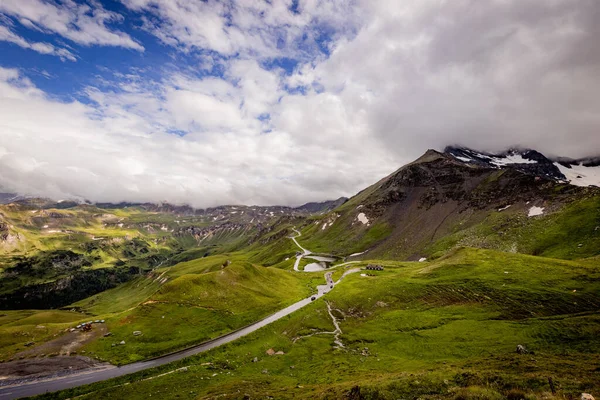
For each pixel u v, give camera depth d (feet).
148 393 184.24
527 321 233.76
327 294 431.84
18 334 291.17
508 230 652.48
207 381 200.34
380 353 236.43
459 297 310.45
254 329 319.06
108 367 236.02
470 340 225.15
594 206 580.30
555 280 293.64
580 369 114.52
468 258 411.34
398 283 389.19
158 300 358.23
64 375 223.30
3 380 216.54
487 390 93.40
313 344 275.59
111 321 315.78
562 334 201.57
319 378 192.34
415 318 291.17
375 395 115.34
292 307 396.78
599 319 209.87
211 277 423.23
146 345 271.49
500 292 294.25
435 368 160.66
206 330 306.96
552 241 536.01
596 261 335.88
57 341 276.41
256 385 181.06
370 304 352.69
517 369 123.54
